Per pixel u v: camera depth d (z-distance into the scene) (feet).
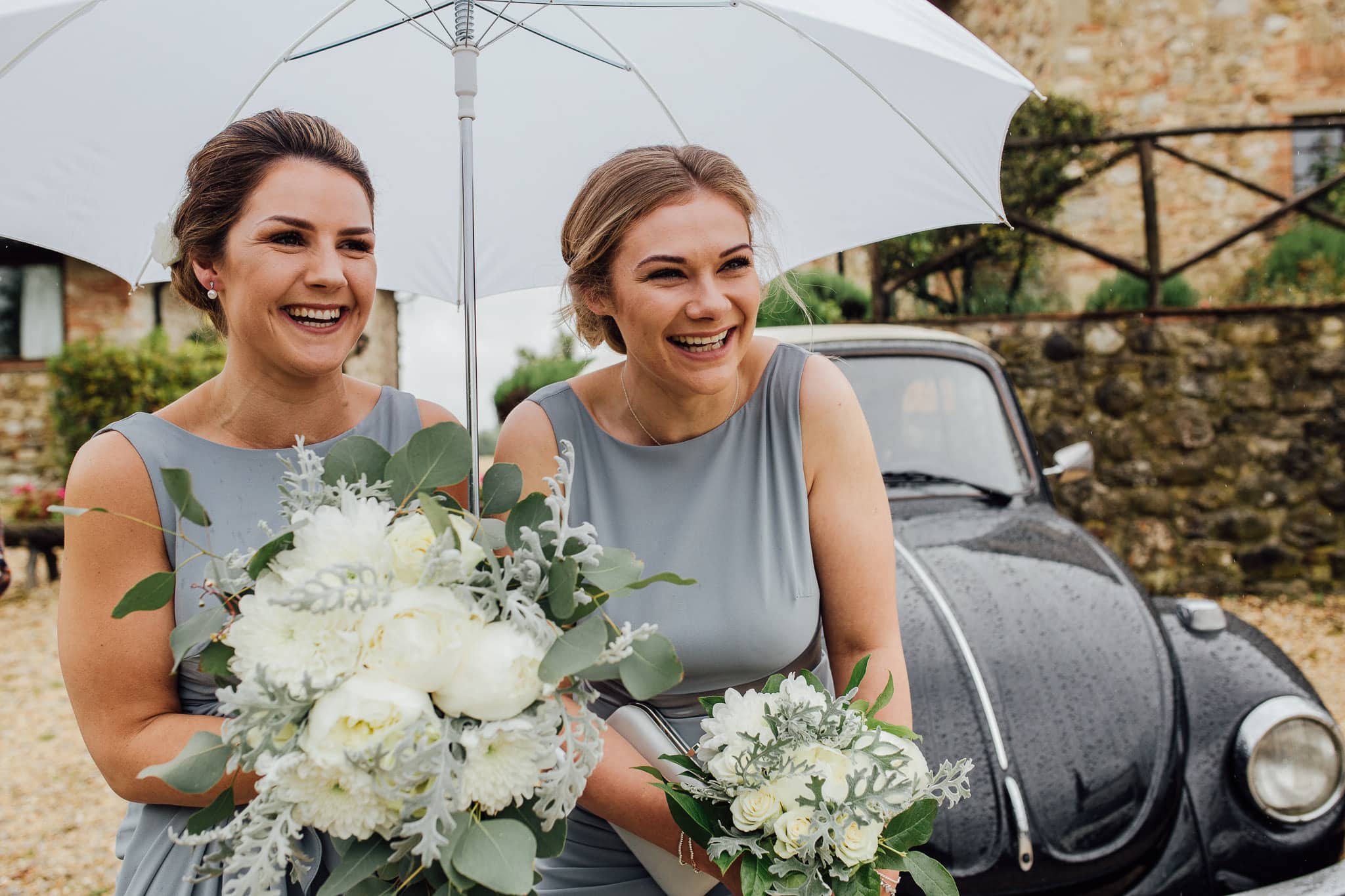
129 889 4.77
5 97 5.32
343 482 3.64
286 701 3.25
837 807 3.93
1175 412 24.07
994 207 6.51
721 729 4.24
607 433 5.75
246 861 3.31
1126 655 8.21
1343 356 23.41
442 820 3.32
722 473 5.62
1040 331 24.63
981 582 9.09
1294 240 25.89
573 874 5.63
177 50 5.57
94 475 4.70
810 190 6.51
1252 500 23.79
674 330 4.98
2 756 16.26
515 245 6.86
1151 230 24.62
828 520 5.62
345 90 6.24
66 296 34.96
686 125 6.43
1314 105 28.04
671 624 5.38
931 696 7.77
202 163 4.82
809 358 5.81
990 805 7.18
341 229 4.83
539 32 5.59
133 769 4.58
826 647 6.20
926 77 5.81
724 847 4.03
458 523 3.69
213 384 5.25
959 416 11.72
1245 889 7.25
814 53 5.94
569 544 3.74
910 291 27.20
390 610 3.32
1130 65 28.91
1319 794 7.41
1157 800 7.36
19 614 26.12
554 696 3.58
